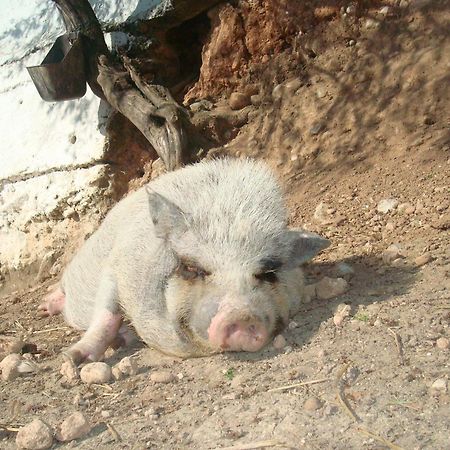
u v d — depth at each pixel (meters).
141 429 0.82
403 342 0.92
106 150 2.10
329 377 0.86
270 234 1.00
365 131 1.75
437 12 1.80
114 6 2.26
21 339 1.27
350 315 1.02
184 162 1.88
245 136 1.96
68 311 1.34
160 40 2.18
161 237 1.01
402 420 0.75
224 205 1.02
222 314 0.92
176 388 0.92
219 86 2.11
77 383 0.99
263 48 2.06
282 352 0.96
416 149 1.63
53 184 2.19
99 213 2.12
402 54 1.80
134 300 1.05
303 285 1.13
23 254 2.24
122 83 2.00
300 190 1.70
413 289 1.09
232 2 2.08
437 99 1.69
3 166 2.28
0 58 2.43
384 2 1.90
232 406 0.84
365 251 1.32
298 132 1.85
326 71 1.91
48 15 2.42
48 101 2.04
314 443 0.73
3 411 0.93
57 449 0.81
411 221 1.41
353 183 1.63
